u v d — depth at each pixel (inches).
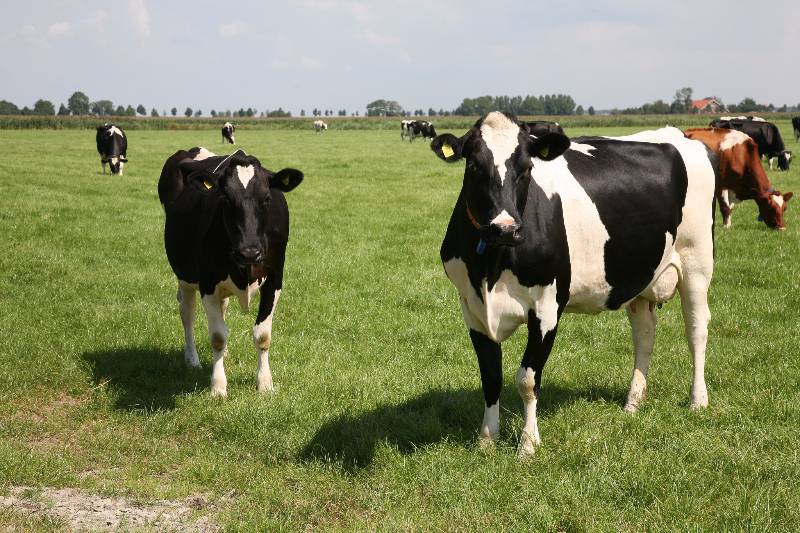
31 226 584.7
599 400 259.1
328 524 185.3
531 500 187.9
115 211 694.5
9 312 366.0
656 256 240.5
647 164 240.8
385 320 372.2
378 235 600.1
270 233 264.5
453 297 411.2
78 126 3907.5
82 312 368.8
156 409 262.7
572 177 222.5
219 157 298.2
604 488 192.4
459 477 201.8
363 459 217.6
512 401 261.6
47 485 204.2
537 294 209.5
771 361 293.9
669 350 317.4
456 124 4288.9
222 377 272.7
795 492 187.5
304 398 261.9
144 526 180.4
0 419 252.5
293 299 406.0
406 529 177.3
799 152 1520.7
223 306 287.7
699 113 7411.4
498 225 184.4
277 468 216.2
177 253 293.4
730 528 174.9
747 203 783.1
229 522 181.9
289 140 2431.1
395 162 1331.2
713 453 209.3
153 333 341.7
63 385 283.3
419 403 260.2
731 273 452.8
